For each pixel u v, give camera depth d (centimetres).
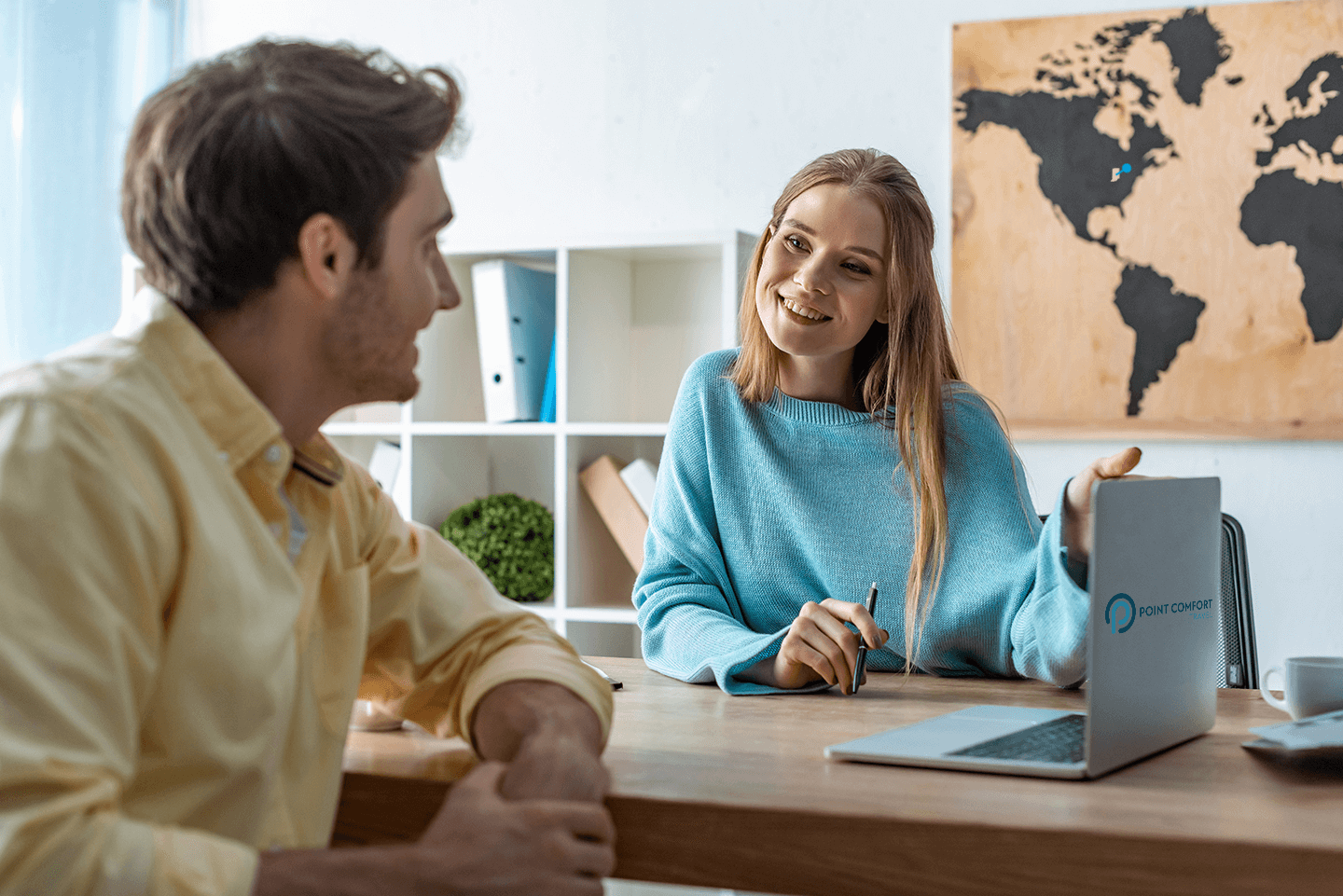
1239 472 246
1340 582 240
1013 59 254
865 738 91
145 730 65
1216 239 245
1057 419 253
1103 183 250
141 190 74
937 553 137
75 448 61
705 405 150
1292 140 241
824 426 145
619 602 268
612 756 89
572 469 251
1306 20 239
